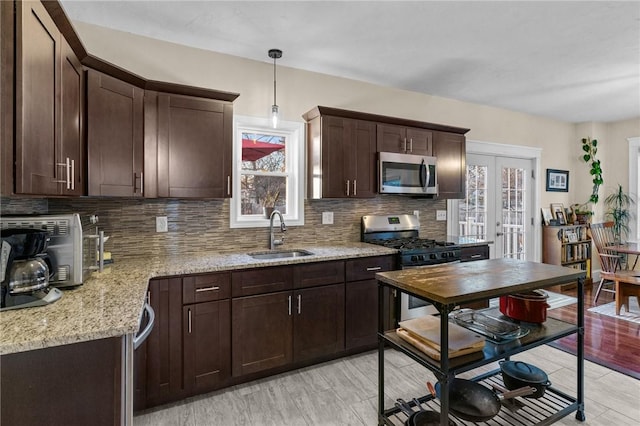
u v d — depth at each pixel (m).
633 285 3.66
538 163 4.84
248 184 3.05
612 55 2.88
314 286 2.55
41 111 1.32
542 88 3.69
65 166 1.57
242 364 2.29
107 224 2.44
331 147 2.96
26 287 1.36
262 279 2.35
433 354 1.59
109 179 1.99
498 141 4.45
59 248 1.62
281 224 2.90
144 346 2.01
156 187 2.29
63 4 2.15
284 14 2.26
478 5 2.16
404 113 3.75
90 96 1.86
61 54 1.51
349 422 1.96
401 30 2.46
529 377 1.96
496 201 4.54
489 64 3.07
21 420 1.07
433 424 1.70
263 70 3.00
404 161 3.25
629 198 4.95
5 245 1.32
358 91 3.47
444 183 3.59
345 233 3.40
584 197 5.16
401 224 3.64
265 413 2.04
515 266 2.10
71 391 1.11
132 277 1.88
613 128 5.13
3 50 1.14
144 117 2.25
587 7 2.17
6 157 1.14
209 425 1.93
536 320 1.95
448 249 3.13
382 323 1.90
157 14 2.27
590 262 5.06
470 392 1.79
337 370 2.55
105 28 2.45
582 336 1.94
